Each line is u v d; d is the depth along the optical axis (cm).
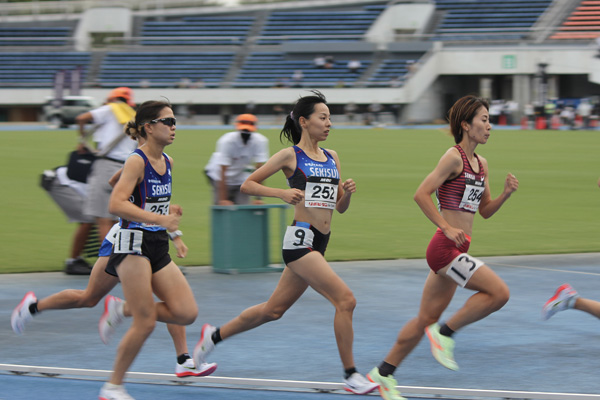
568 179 3775
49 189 1636
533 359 1066
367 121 9644
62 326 1246
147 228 878
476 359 1069
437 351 888
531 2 11162
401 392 924
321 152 954
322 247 942
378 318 1298
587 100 9338
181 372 970
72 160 1647
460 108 924
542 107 8644
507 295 878
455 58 10300
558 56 10075
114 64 10712
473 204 929
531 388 943
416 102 10362
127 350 866
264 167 922
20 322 1020
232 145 1758
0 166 4259
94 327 1241
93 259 1867
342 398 910
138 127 887
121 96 1580
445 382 970
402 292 1500
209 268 1756
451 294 920
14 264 1802
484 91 10275
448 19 11381
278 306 952
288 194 890
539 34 10581
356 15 11575
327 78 10519
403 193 3216
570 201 3009
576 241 2147
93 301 987
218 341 966
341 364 1045
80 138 1639
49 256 1911
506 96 10900
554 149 5675
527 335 1195
